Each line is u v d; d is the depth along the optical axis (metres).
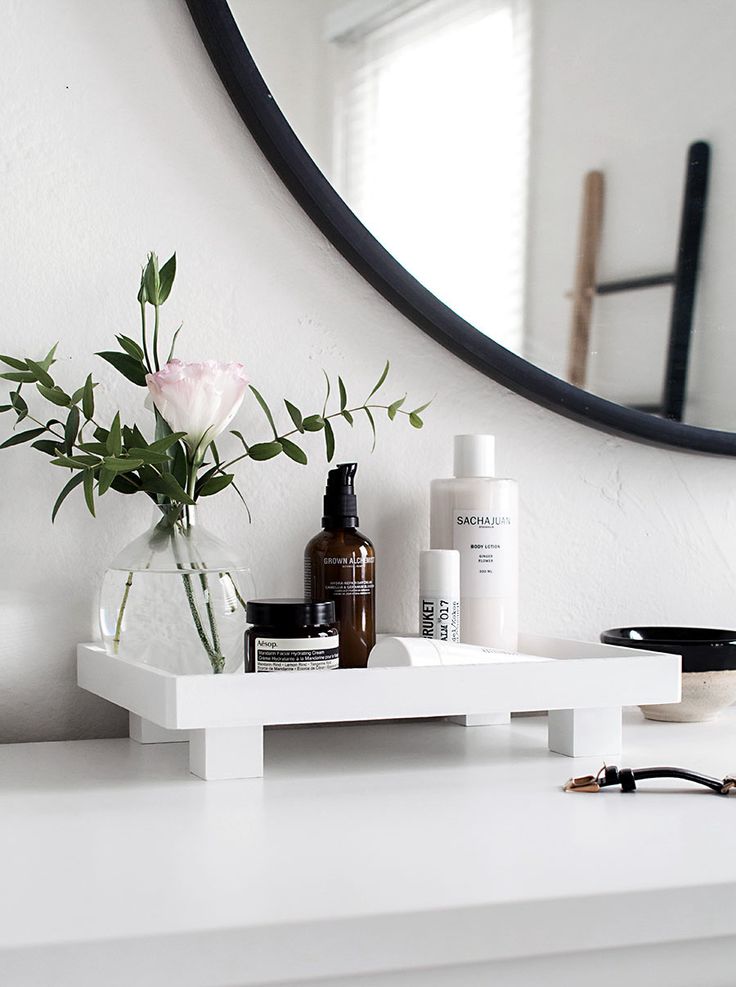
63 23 0.77
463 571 0.78
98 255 0.77
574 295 0.89
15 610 0.75
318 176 0.80
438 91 0.85
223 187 0.80
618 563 0.91
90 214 0.77
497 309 0.86
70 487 0.71
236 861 0.45
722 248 0.94
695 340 0.93
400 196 0.83
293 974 0.38
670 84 0.92
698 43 0.93
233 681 0.59
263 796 0.58
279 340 0.82
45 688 0.76
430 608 0.75
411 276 0.83
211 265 0.80
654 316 0.91
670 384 0.92
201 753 0.62
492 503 0.78
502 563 0.78
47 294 0.76
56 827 0.52
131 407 0.78
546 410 0.89
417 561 0.85
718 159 0.94
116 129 0.78
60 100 0.77
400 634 0.84
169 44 0.79
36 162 0.76
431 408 0.86
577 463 0.90
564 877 0.43
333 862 0.45
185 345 0.79
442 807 0.55
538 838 0.49
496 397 0.88
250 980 0.37
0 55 0.75
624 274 0.90
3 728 0.75
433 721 0.83
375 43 0.83
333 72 0.82
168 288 0.72
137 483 0.69
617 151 0.90
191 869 0.44
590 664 0.66
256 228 0.81
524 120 0.87
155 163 0.79
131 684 0.64
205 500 0.80
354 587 0.73
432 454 0.86
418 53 0.84
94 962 0.36
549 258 0.88
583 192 0.89
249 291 0.81
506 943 0.40
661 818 0.53
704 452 0.92
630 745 0.72
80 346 0.77
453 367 0.86
